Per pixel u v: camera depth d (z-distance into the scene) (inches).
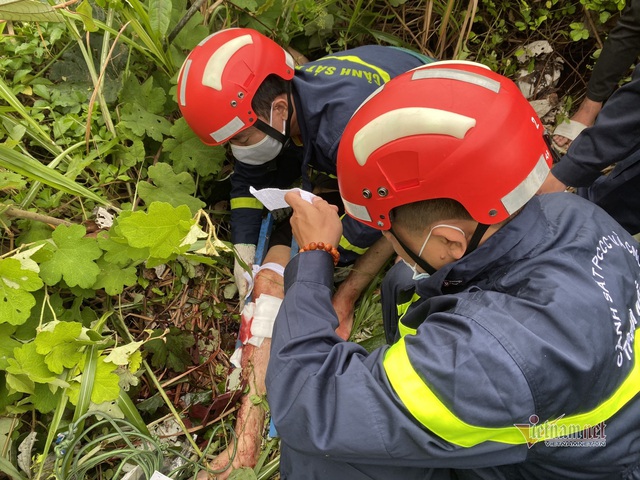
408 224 38.9
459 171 34.7
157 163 65.0
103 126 67.2
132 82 69.2
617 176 68.2
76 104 67.9
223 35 61.5
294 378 38.3
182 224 54.4
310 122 64.9
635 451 36.1
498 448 33.5
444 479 42.6
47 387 53.8
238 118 60.7
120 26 71.7
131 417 55.8
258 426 61.7
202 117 60.6
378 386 34.1
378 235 68.7
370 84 65.5
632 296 37.9
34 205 61.7
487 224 36.4
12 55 68.6
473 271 38.2
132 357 56.1
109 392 53.9
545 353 31.3
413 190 36.4
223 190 81.2
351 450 34.6
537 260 36.2
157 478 51.6
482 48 92.0
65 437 50.8
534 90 93.9
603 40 90.9
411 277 56.8
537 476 38.3
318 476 46.2
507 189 35.2
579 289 34.2
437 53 88.7
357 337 73.0
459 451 33.3
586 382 32.3
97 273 56.9
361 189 39.0
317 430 35.4
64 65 69.7
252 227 74.0
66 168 65.5
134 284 65.0
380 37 87.1
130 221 52.5
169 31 71.3
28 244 54.9
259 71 60.3
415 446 33.6
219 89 59.0
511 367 30.9
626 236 42.1
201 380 66.5
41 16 49.3
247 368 63.7
